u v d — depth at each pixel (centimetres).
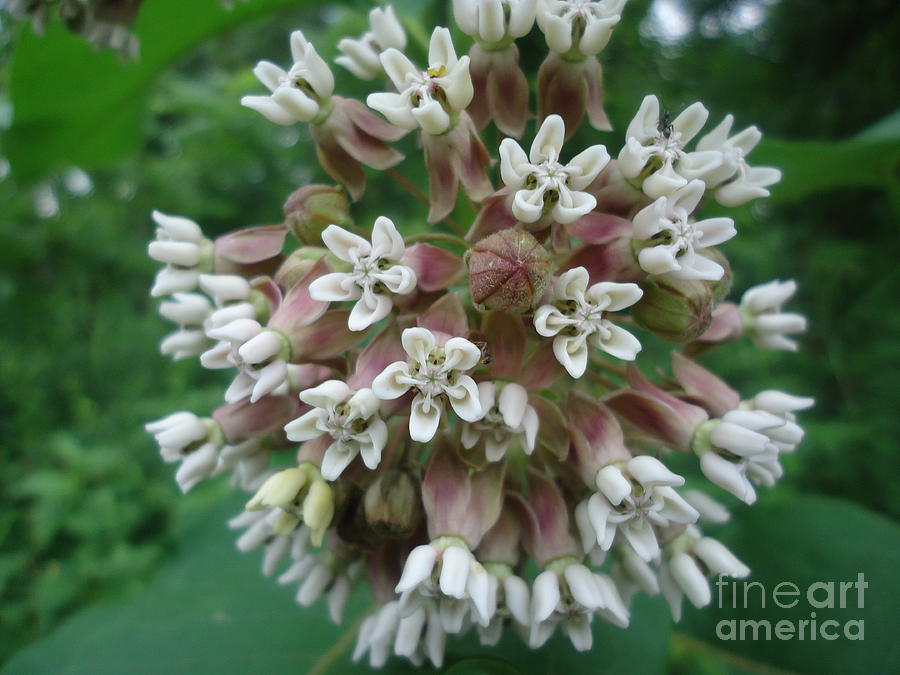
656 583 7
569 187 6
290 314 6
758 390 22
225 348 6
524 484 7
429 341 6
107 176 29
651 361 18
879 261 25
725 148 7
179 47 12
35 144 13
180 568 10
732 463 6
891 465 20
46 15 9
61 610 18
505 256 6
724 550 7
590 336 6
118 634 9
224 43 35
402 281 6
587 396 6
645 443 7
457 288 7
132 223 31
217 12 11
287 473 6
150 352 28
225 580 10
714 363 22
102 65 12
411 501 6
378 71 8
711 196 7
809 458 20
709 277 6
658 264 6
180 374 25
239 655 9
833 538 9
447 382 6
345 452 6
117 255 30
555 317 6
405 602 6
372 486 6
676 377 7
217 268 7
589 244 6
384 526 6
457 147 7
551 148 6
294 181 32
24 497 21
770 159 11
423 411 6
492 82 7
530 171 6
